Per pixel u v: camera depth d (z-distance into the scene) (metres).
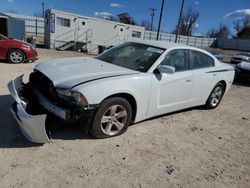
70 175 2.93
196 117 5.40
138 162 3.37
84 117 3.46
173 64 4.60
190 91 5.00
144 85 4.01
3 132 3.71
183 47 4.89
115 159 3.36
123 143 3.80
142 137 4.09
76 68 3.96
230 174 3.37
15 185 2.67
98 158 3.34
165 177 3.12
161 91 4.34
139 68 4.25
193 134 4.49
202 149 3.97
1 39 9.93
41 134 3.25
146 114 4.31
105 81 3.57
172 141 4.10
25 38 23.86
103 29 24.70
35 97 3.88
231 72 6.16
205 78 5.29
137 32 27.38
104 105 3.59
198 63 5.22
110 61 4.60
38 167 3.00
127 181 2.96
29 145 3.44
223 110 6.23
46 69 3.92
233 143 4.35
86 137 3.81
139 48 4.73
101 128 3.71
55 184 2.76
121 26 25.78
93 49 24.64
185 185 3.02
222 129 4.93
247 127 5.23
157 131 4.39
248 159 3.84
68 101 3.35
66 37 22.98
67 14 22.47
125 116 3.93
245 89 9.73
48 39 22.70
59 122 3.51
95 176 2.97
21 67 9.24
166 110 4.67
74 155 3.33
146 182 2.98
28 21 36.00
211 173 3.33
